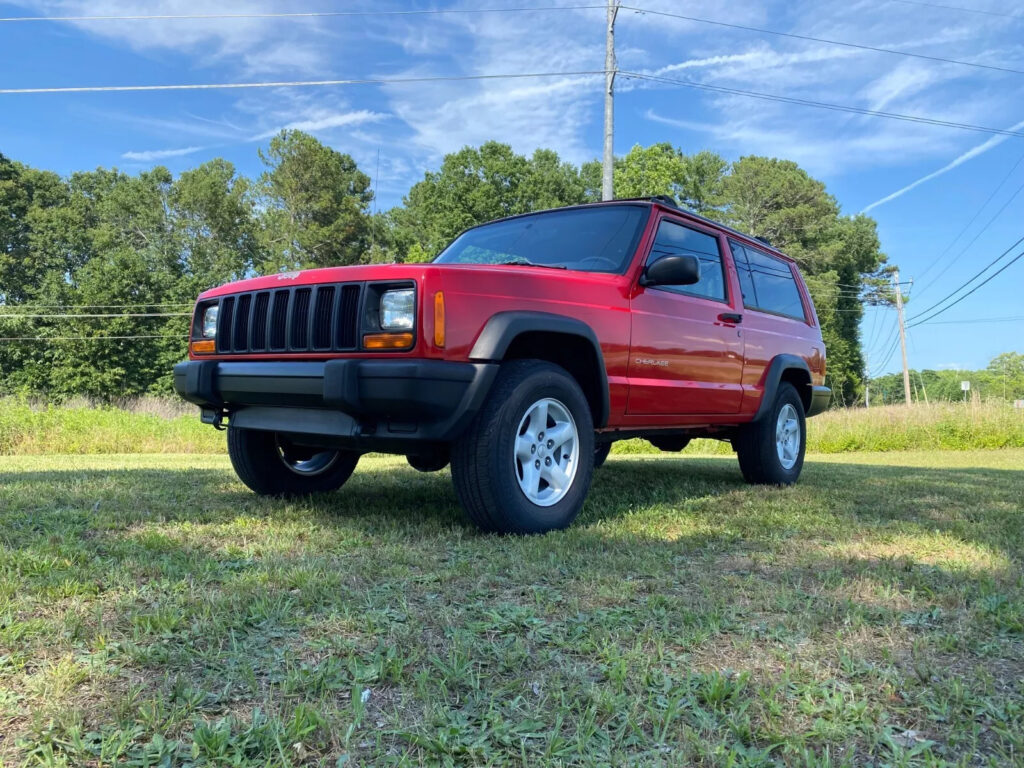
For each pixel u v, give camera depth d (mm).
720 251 5199
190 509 4008
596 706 1642
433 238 45062
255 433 4332
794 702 1693
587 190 51406
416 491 4969
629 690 1730
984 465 10188
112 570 2639
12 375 39688
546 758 1432
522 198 46156
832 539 3514
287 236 50750
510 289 3477
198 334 4086
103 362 39938
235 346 3799
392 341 3154
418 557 2988
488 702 1670
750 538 3520
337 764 1405
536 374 3510
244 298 3758
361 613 2266
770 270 5977
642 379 4207
